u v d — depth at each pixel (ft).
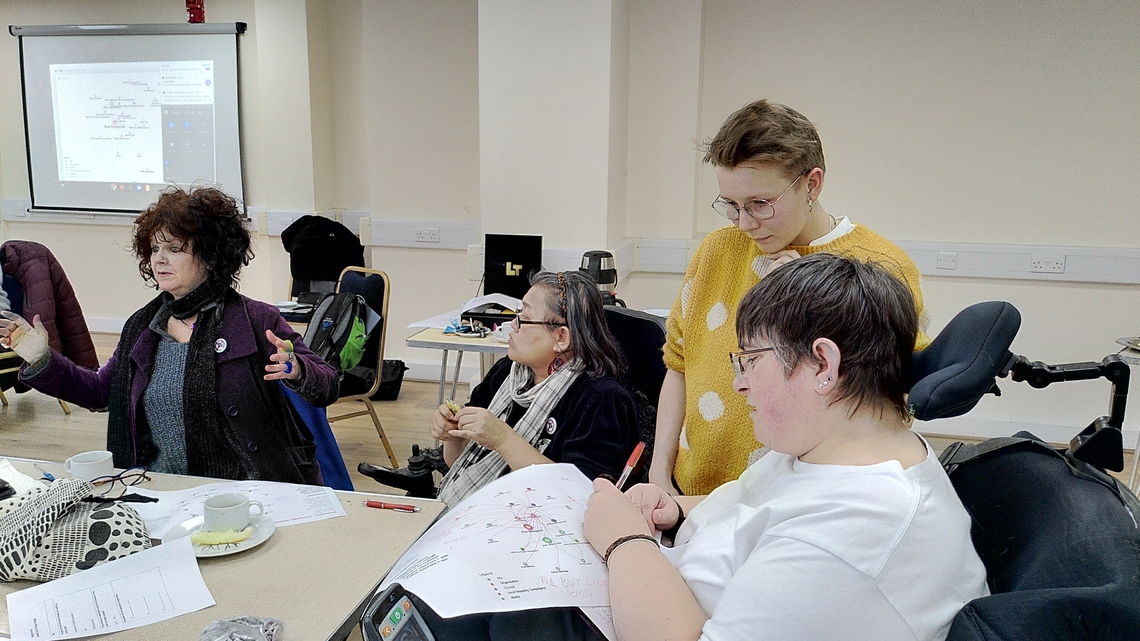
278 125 15.61
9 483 4.33
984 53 11.76
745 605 2.47
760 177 3.73
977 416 12.69
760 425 2.83
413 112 14.84
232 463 5.96
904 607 2.38
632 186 13.15
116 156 17.31
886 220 12.57
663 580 2.85
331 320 10.02
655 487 3.86
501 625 3.27
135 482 4.96
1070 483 2.73
